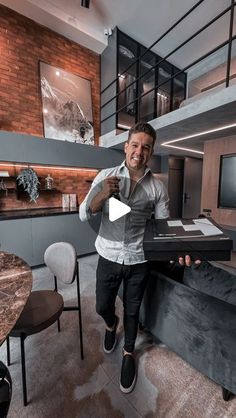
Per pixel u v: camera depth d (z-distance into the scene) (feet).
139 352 5.00
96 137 13.92
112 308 4.50
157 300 4.68
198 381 4.28
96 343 5.29
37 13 10.41
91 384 4.21
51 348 5.12
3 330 2.23
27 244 9.52
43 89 11.39
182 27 12.12
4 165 10.18
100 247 4.07
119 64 12.81
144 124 3.54
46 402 3.85
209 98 7.18
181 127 9.31
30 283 3.26
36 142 9.77
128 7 10.75
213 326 3.72
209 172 12.06
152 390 4.10
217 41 13.21
